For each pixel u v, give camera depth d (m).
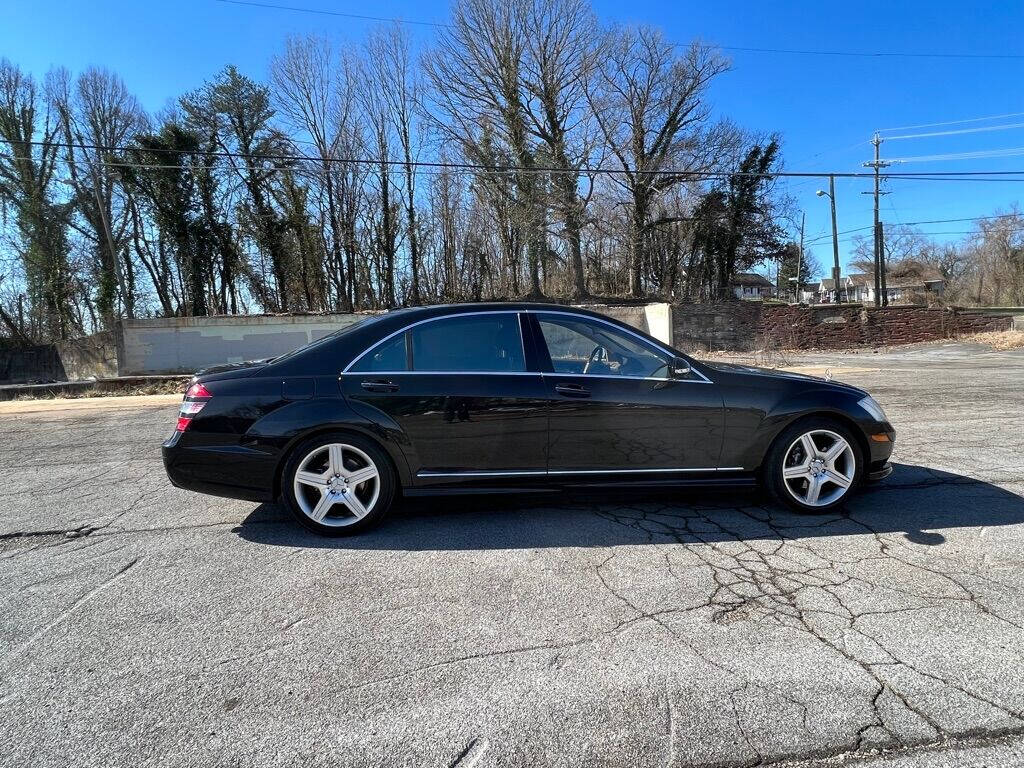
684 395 4.17
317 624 2.91
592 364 4.23
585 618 2.93
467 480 4.07
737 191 36.09
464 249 35.22
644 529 4.11
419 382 4.02
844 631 2.78
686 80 31.59
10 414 10.26
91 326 34.84
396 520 4.32
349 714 2.25
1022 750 2.03
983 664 2.52
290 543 3.93
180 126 33.09
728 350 24.53
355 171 33.06
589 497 4.22
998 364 15.91
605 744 2.08
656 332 19.16
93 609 3.08
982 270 56.69
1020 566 3.46
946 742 2.07
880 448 4.36
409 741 2.10
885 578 3.33
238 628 2.88
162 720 2.21
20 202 32.12
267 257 34.84
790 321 24.48
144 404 11.43
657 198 33.53
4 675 2.50
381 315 4.38
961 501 4.62
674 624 2.87
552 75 30.53
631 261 33.84
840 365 16.47
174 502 4.88
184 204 32.84
